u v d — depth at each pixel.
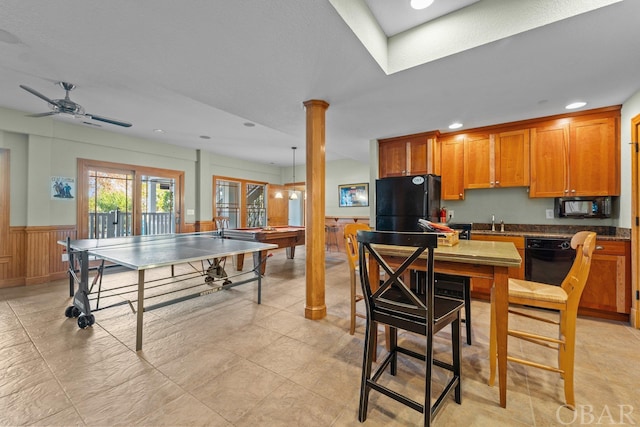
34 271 3.84
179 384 1.67
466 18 1.89
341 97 2.68
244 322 2.62
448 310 1.40
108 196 4.77
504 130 3.50
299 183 8.16
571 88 2.49
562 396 1.57
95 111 3.71
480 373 1.80
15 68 2.55
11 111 3.62
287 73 2.21
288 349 2.10
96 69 2.56
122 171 4.95
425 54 2.05
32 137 3.84
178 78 2.30
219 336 2.32
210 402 1.52
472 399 1.55
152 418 1.40
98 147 4.59
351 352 2.06
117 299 3.22
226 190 6.96
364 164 6.90
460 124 3.52
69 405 1.49
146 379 1.72
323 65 2.10
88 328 2.46
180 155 5.77
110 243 3.34
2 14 1.53
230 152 6.42
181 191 5.83
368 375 1.40
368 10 1.91
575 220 3.31
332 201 7.39
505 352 1.46
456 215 4.03
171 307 3.02
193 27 1.66
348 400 1.54
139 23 1.62
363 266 1.41
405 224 3.30
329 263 5.61
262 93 2.58
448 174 3.88
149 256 2.47
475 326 2.52
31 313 2.79
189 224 5.97
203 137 5.10
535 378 1.74
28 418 1.39
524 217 3.61
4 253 3.67
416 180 3.26
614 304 2.65
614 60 2.02
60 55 2.31
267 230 5.02
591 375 1.77
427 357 1.23
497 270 1.45
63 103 2.77
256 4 1.47
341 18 1.59
